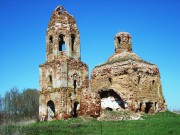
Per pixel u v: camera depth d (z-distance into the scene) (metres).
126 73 38.62
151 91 40.72
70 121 31.53
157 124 25.42
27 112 66.00
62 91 34.62
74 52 37.47
